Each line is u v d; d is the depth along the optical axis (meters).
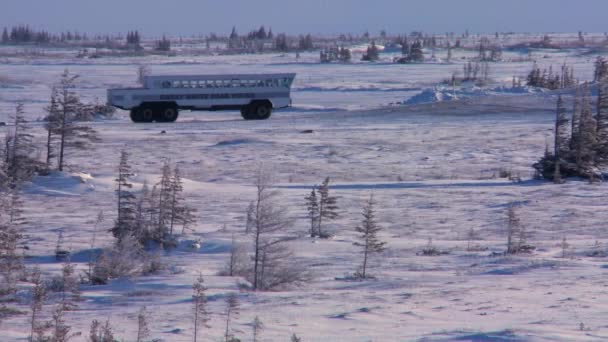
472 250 126.69
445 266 109.62
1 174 171.25
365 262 104.88
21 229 146.00
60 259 120.81
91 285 97.00
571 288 83.38
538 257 117.19
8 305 78.75
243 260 107.00
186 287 92.38
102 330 59.28
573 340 52.38
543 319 62.56
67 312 74.25
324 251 126.31
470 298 76.75
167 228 142.38
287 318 66.62
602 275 96.06
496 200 193.50
